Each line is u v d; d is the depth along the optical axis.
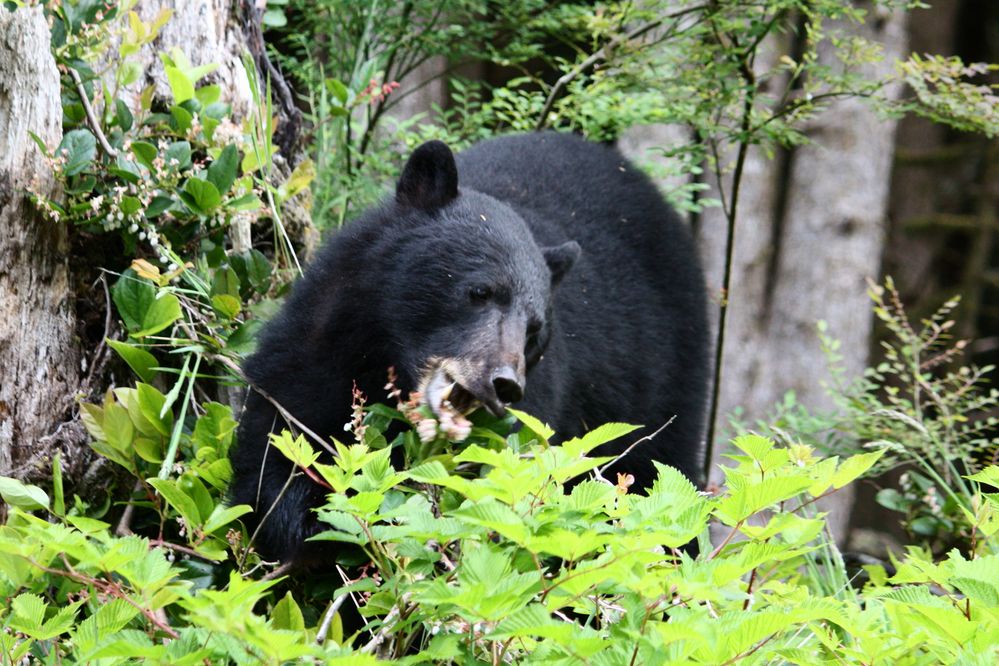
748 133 12.48
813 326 20.81
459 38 14.38
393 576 6.01
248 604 5.05
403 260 8.29
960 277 28.44
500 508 5.19
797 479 5.62
